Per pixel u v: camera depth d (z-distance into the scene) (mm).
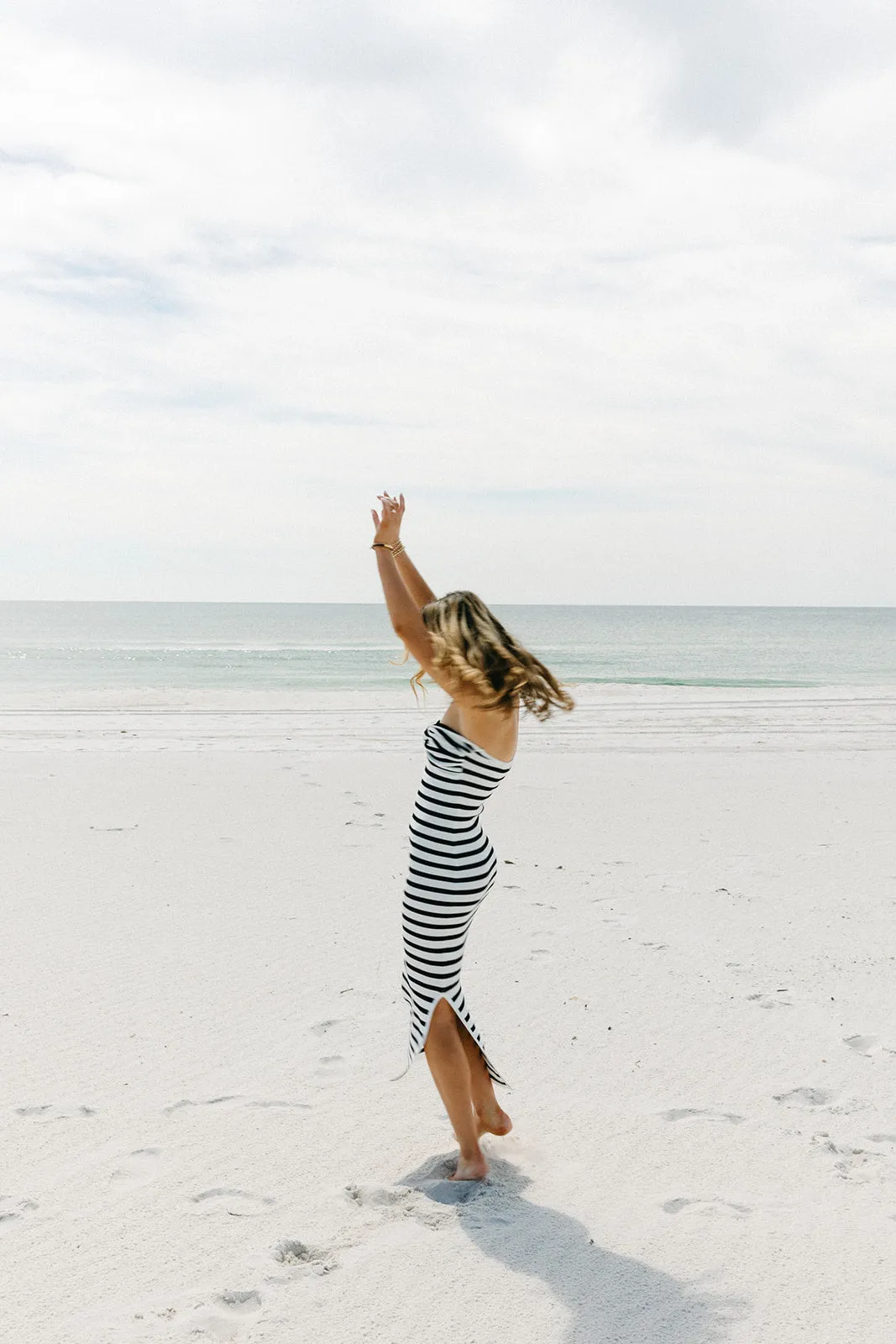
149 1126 3258
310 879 6527
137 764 11664
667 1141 3191
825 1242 2604
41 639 63281
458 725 3023
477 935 5398
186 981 4633
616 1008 4363
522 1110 3426
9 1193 2838
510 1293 2391
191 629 82188
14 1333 2215
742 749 13883
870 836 8086
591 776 11234
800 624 120250
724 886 6449
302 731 15609
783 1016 4262
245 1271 2473
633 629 96375
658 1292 2393
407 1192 2871
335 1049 3914
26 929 5379
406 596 3105
